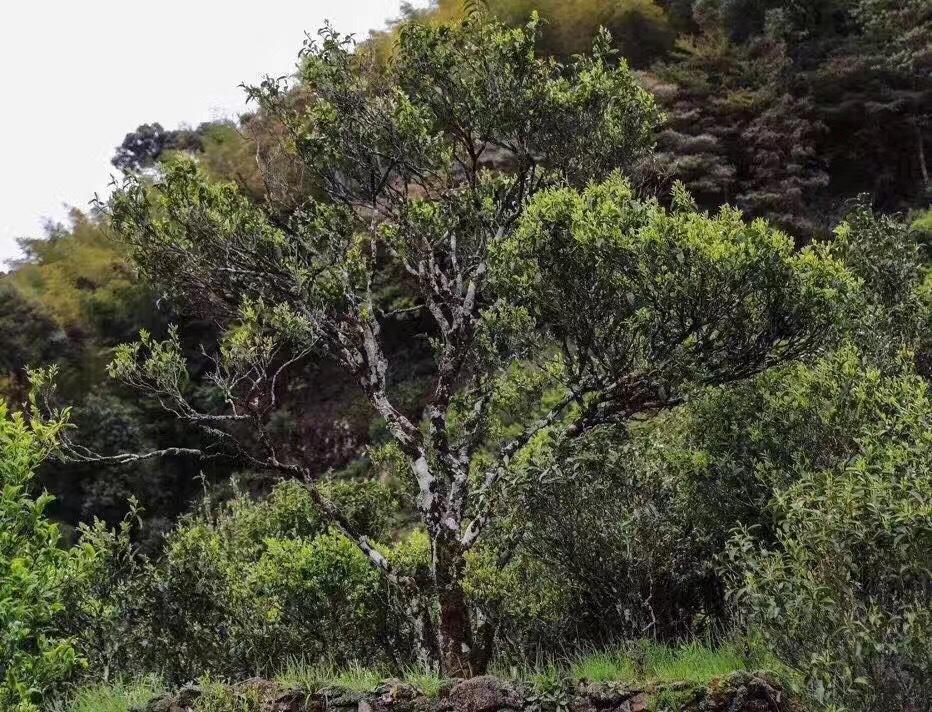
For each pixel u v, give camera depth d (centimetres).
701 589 728
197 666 805
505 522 757
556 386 835
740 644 553
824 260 647
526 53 802
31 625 405
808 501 480
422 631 658
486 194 806
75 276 2631
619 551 715
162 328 2480
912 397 608
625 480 731
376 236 848
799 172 2031
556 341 706
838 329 660
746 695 464
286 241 791
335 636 823
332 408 2066
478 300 819
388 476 1185
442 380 737
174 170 773
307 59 804
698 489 725
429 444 790
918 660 407
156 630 815
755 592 468
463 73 819
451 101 817
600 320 641
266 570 846
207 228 769
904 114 2200
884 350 800
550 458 667
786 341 640
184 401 723
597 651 671
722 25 2445
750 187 2027
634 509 711
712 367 636
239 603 848
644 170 901
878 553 450
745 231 597
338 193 820
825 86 2195
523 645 743
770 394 732
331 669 711
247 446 2072
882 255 941
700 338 629
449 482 734
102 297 2508
